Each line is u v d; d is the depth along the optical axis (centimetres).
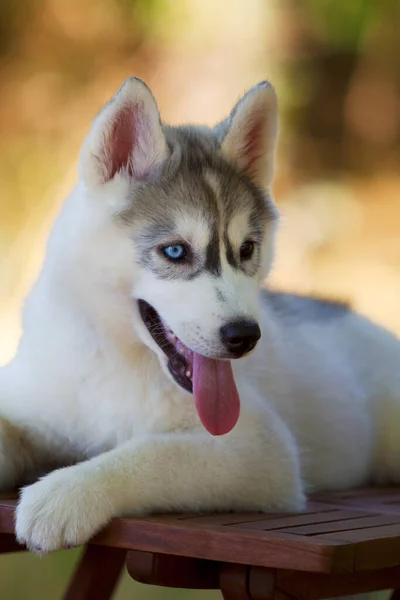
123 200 555
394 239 1588
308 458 675
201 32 1669
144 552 489
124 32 1653
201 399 531
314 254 1570
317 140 1722
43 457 604
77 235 555
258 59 1688
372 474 747
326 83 1731
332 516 539
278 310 727
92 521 486
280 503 550
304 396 678
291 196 1652
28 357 588
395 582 537
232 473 532
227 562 474
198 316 524
